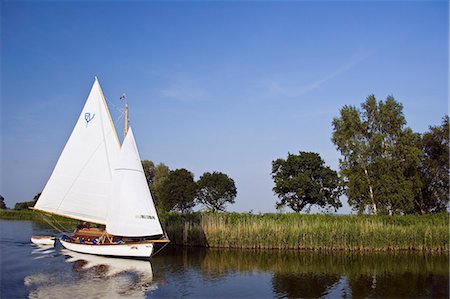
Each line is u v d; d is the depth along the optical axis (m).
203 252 38.97
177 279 26.75
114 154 37.00
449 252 39.88
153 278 26.77
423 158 61.31
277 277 28.03
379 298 23.00
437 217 48.53
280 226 42.50
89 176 36.94
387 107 60.22
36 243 39.59
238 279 27.20
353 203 59.97
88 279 25.77
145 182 34.72
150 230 33.91
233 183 99.56
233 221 46.78
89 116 37.44
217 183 96.44
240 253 38.69
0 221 68.81
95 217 36.56
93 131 37.31
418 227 42.22
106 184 36.62
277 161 80.38
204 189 98.44
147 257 33.06
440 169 60.16
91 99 37.56
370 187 58.50
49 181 37.44
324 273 29.61
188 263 32.66
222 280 26.81
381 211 56.75
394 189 56.88
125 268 29.52
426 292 24.31
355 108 61.84
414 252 40.25
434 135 61.47
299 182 75.88
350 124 60.91
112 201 34.12
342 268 31.61
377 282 26.84
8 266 29.11
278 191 79.12
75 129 37.34
